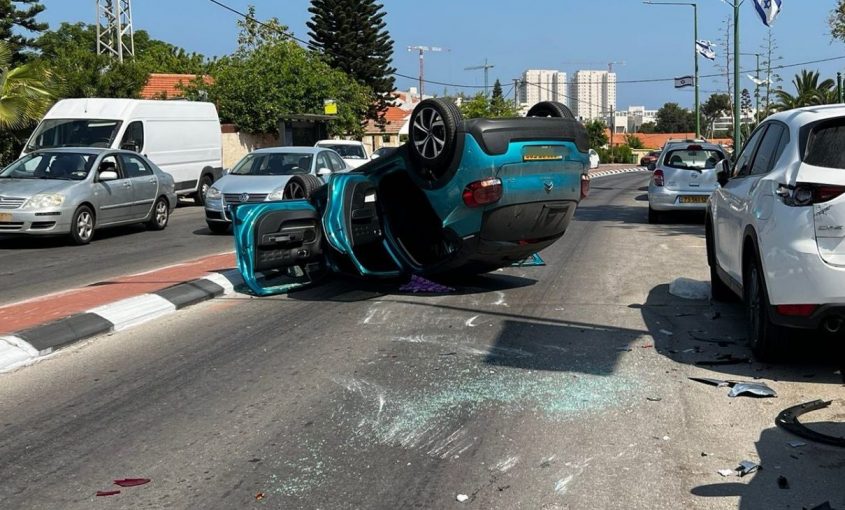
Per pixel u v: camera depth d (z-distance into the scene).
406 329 7.61
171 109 22.31
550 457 4.59
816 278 5.49
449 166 8.44
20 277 11.09
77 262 12.48
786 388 5.71
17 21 37.03
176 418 5.30
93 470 4.52
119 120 20.50
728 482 4.24
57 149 15.67
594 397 5.59
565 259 12.10
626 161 83.12
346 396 5.68
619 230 16.42
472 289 9.62
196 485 4.30
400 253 9.52
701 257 12.26
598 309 8.41
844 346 6.71
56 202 13.96
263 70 37.59
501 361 6.50
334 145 26.23
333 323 7.90
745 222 6.59
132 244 14.73
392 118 68.69
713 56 36.81
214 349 6.97
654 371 6.17
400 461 4.57
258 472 4.45
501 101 64.12
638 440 4.82
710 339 7.10
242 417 5.30
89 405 5.58
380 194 9.48
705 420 5.12
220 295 9.34
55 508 4.07
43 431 5.11
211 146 24.17
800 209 5.60
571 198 9.06
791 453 4.60
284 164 16.19
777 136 6.63
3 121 22.91
